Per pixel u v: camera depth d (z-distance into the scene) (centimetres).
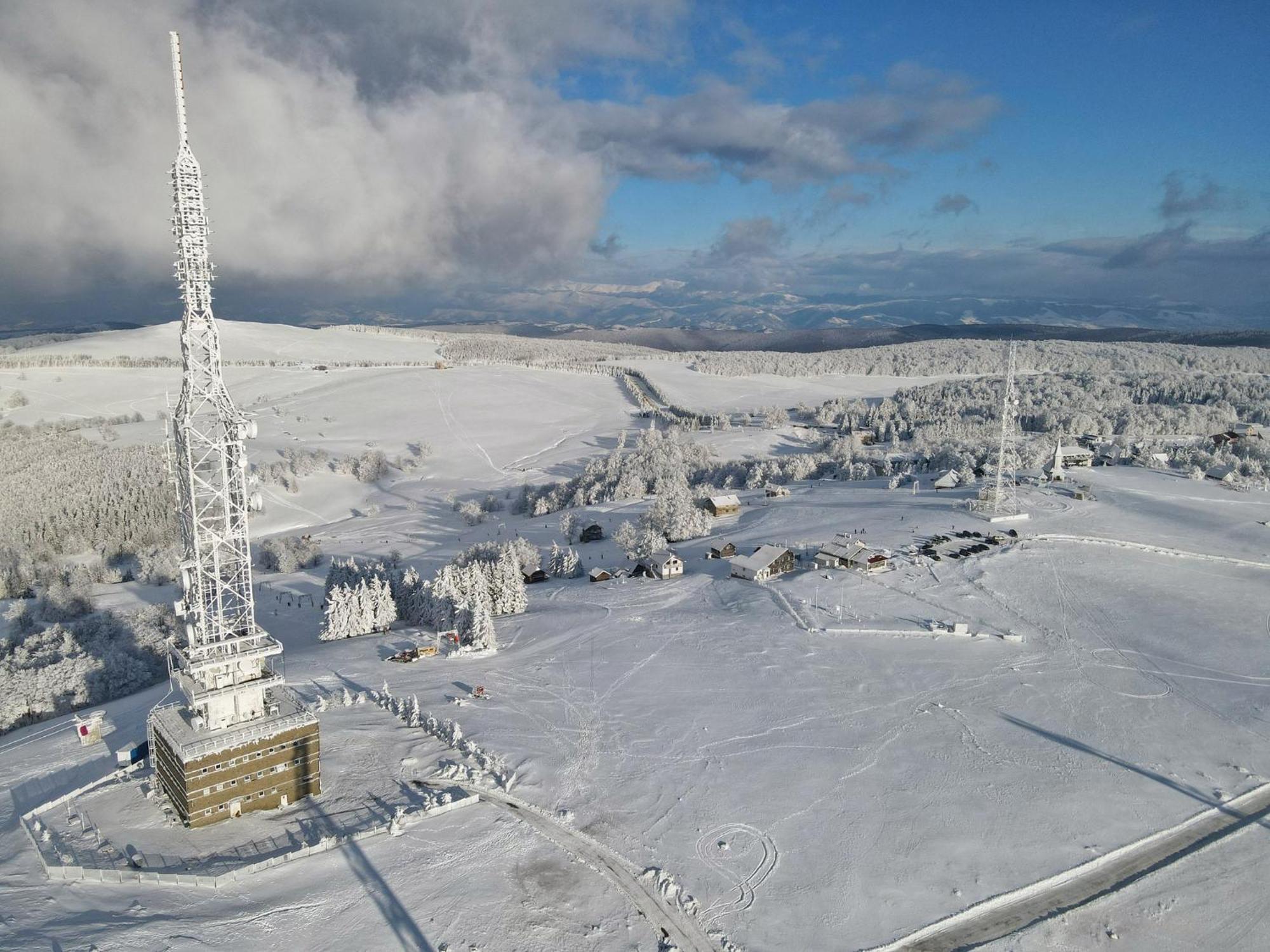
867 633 8512
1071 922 4431
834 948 4247
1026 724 6538
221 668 5381
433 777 5850
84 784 5919
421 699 7250
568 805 5509
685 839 5141
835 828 5238
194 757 5069
